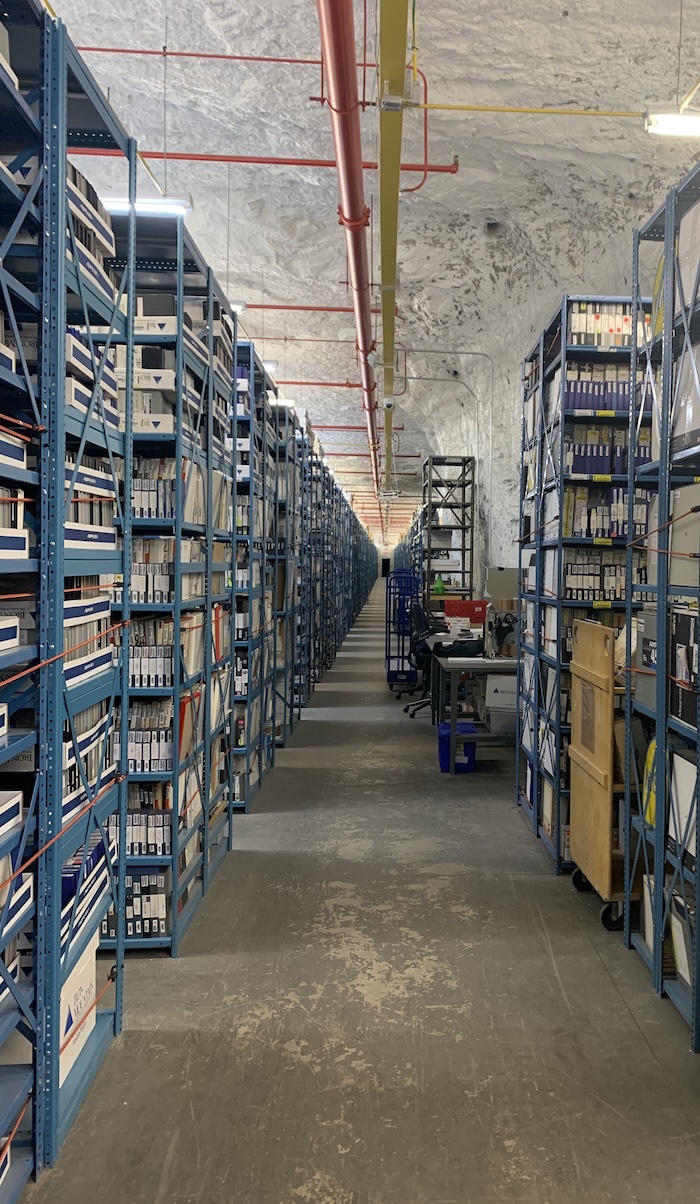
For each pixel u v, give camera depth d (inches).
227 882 126.0
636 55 151.0
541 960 100.4
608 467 133.9
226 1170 63.3
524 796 165.2
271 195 222.4
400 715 275.6
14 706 62.3
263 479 177.8
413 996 91.2
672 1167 64.1
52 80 60.9
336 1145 66.2
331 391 421.1
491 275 253.3
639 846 106.7
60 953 67.3
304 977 95.6
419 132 183.2
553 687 137.7
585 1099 72.6
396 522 1406.3
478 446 343.6
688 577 88.6
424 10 142.2
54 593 62.6
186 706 108.0
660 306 103.7
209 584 120.3
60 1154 65.2
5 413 68.2
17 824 59.2
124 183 216.7
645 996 91.7
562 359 130.0
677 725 89.1
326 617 389.4
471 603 268.7
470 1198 60.4
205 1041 81.7
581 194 202.7
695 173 85.7
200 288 120.6
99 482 75.9
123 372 100.4
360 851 140.6
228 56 158.4
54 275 61.6
